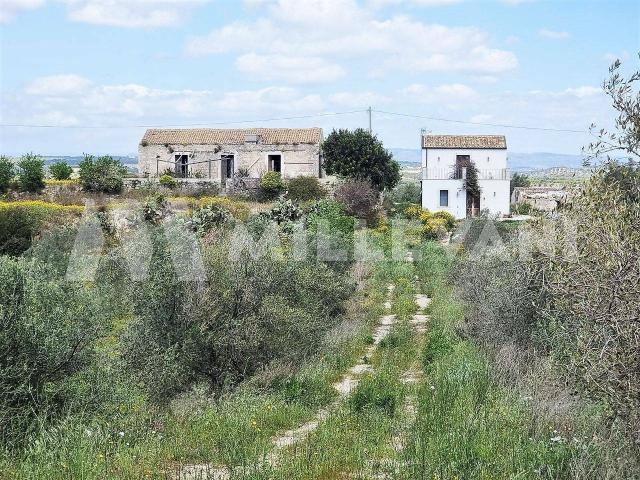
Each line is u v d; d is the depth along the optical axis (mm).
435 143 59500
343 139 57125
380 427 10984
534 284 13898
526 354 13453
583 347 7395
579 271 7285
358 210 46438
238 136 57406
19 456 8836
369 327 21141
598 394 7410
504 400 11336
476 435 9680
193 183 49312
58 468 8227
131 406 11047
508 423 10227
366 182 49938
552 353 10109
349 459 9336
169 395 12680
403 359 16781
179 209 38375
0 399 9344
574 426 9625
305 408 12695
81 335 10352
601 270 7152
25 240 29219
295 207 37625
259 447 9906
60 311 10250
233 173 56688
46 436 9031
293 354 14766
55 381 10172
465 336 17203
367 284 28656
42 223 31688
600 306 7148
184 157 57344
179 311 13414
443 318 20672
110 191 45000
